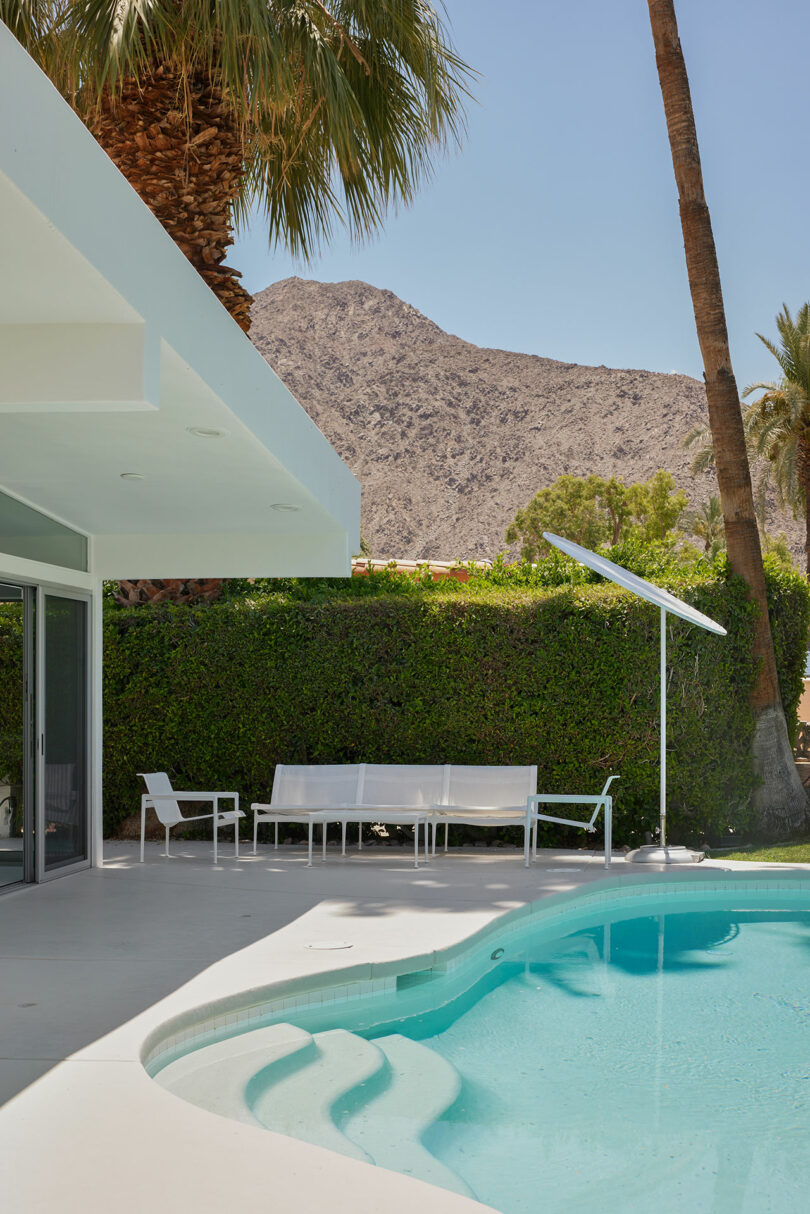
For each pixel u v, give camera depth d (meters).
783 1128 4.36
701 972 6.89
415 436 168.38
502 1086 4.83
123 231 4.55
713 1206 3.62
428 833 11.41
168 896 8.16
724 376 12.21
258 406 6.50
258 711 11.80
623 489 57.50
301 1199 3.09
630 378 165.38
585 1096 4.71
